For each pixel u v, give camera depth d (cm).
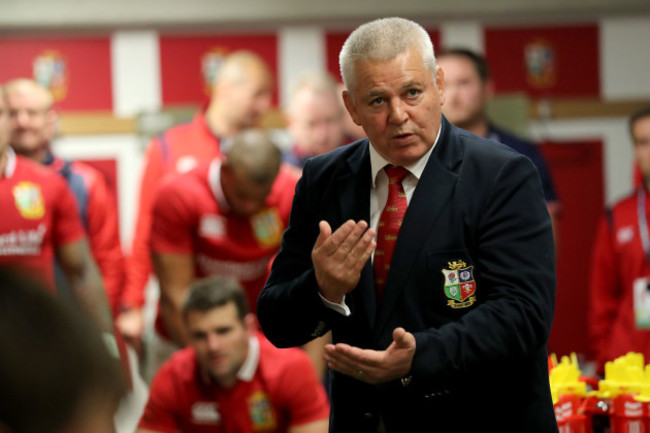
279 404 893
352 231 463
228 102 1273
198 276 1080
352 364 456
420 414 495
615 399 641
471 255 483
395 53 468
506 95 1508
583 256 1555
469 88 1085
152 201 1162
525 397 491
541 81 1562
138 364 1220
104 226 1257
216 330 865
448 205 485
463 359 452
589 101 1555
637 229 1178
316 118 1301
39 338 213
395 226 494
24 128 1227
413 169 493
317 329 492
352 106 491
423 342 452
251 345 891
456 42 1557
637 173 1289
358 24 1552
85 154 1527
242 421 889
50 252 1045
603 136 1560
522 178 482
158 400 895
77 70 1530
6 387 209
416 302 484
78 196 1238
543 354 498
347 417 516
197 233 1055
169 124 1514
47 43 1526
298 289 483
